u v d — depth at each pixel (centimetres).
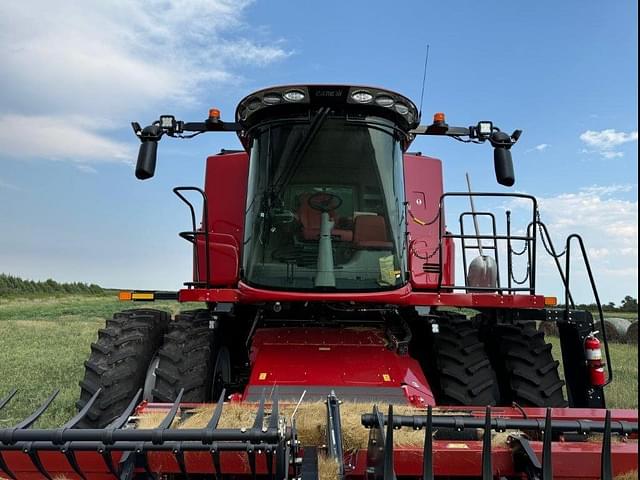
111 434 266
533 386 465
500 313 501
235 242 510
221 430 265
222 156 619
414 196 635
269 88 458
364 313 530
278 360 444
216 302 475
